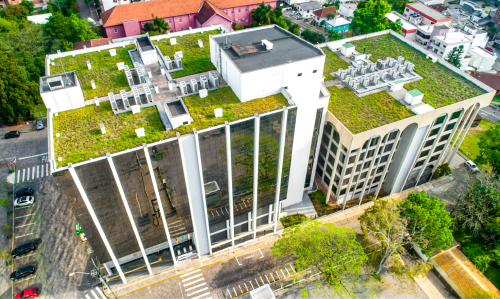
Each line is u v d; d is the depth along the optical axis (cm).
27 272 6969
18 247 7394
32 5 17075
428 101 7950
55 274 7069
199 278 7038
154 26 13912
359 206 8531
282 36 7794
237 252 7538
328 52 10362
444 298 6844
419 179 9250
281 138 6425
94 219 5653
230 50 7125
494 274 7269
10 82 10188
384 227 6881
